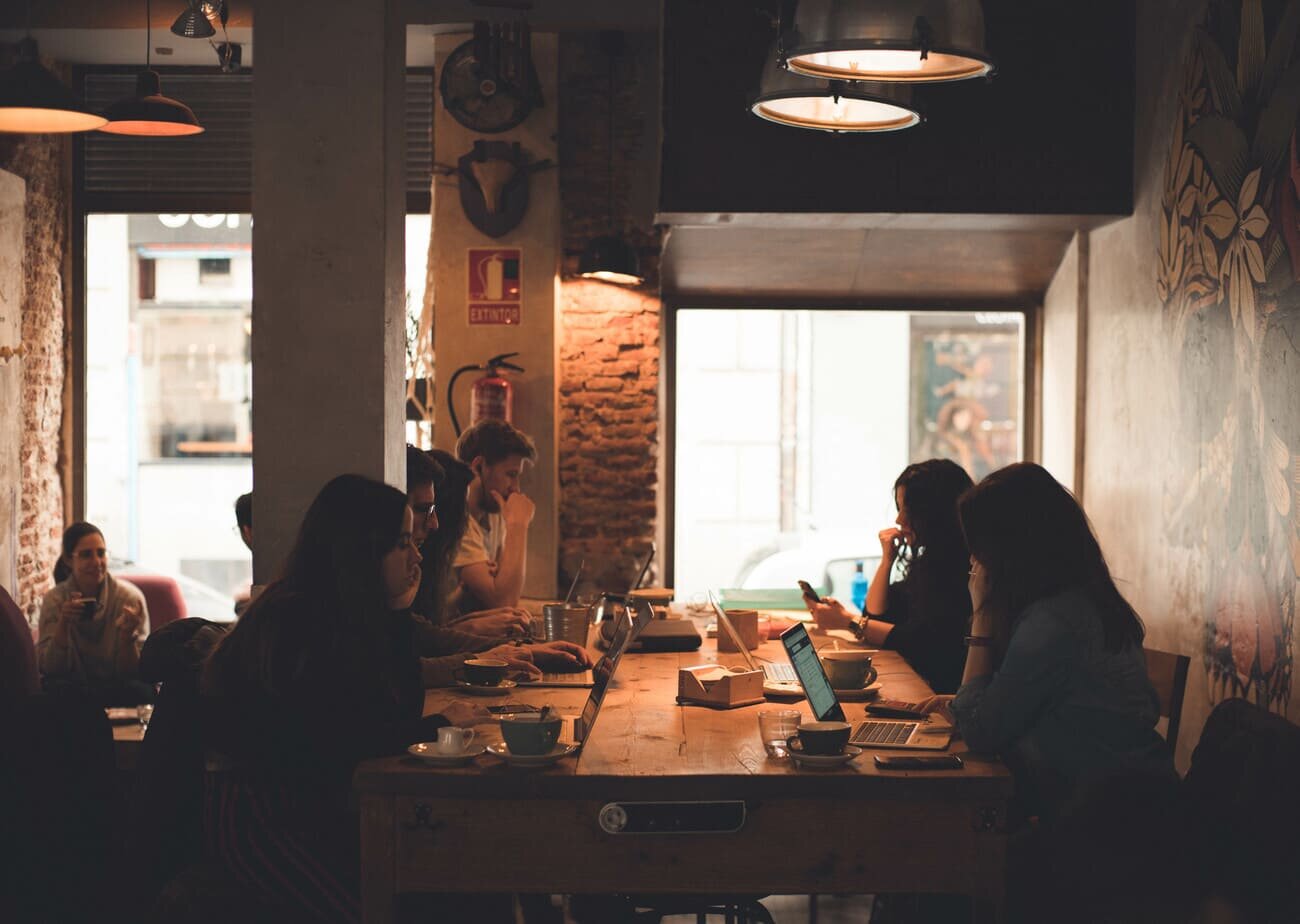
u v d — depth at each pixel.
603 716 3.23
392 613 3.13
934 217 5.57
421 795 2.65
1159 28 5.09
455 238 6.27
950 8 3.04
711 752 2.84
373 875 2.67
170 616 6.57
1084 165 5.44
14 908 2.66
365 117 3.77
